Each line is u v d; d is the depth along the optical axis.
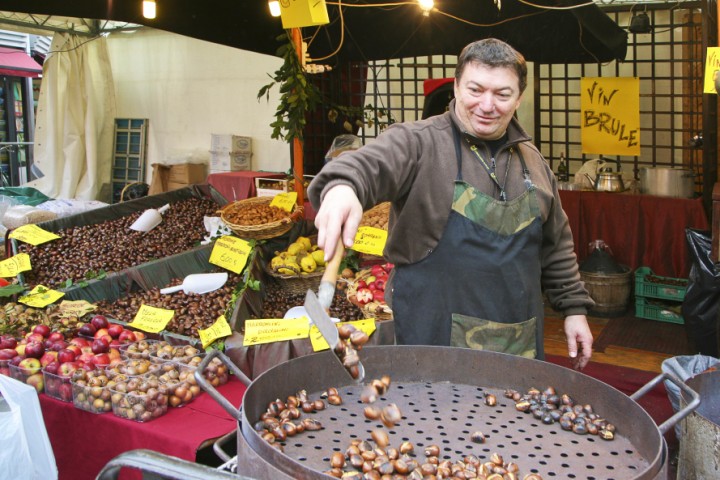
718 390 1.95
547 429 1.59
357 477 1.31
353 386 1.81
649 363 3.98
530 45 5.14
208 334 3.15
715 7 4.43
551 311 5.11
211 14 5.16
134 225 4.89
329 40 5.50
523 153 2.08
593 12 4.51
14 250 4.40
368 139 6.95
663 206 4.77
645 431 1.46
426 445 1.50
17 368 2.89
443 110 5.34
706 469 1.72
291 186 5.09
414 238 2.00
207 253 4.59
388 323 3.14
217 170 7.94
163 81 8.56
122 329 3.30
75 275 4.13
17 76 10.19
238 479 1.00
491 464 1.37
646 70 5.98
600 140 5.38
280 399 1.68
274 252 4.41
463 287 2.00
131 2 4.77
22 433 2.18
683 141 5.84
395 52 5.55
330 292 1.25
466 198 1.96
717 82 2.56
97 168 8.91
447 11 5.05
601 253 4.95
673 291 4.64
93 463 2.70
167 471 1.05
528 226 2.01
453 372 1.83
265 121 7.92
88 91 8.52
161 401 2.66
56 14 4.59
